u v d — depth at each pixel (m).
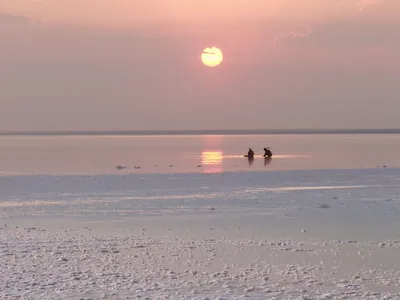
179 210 33.88
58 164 80.81
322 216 30.72
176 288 16.31
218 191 44.62
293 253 20.88
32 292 15.88
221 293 15.81
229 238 24.08
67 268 18.58
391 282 16.91
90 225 28.25
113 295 15.62
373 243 22.75
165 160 90.12
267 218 30.19
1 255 20.48
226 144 177.88
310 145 161.88
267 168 70.75
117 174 60.78
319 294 15.72
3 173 64.06
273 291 16.03
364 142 190.50
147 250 21.45
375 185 49.16
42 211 33.88
